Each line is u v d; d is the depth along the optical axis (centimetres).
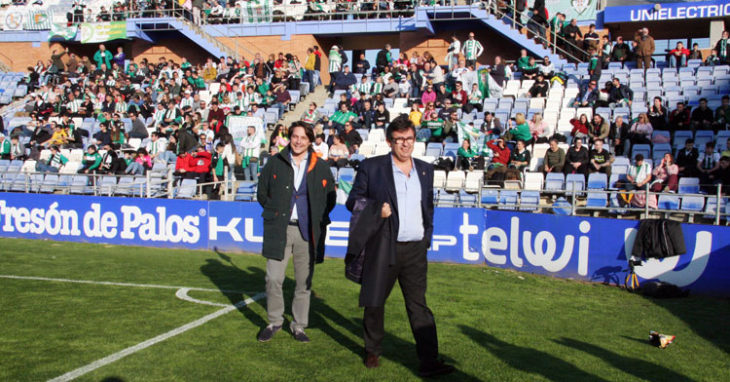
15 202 1209
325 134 1573
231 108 1731
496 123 1491
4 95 2264
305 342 516
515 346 516
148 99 1930
